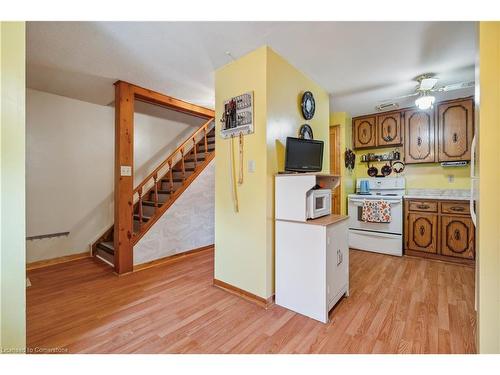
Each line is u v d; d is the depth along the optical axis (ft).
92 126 12.11
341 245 7.09
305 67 8.27
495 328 3.89
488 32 3.88
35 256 10.50
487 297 3.94
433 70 8.46
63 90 10.51
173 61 7.96
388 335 5.53
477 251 4.20
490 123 3.86
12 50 3.94
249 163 7.34
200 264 10.62
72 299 7.36
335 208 13.51
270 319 6.24
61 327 5.88
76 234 11.64
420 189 12.92
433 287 8.11
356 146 14.29
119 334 5.61
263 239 7.00
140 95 10.29
